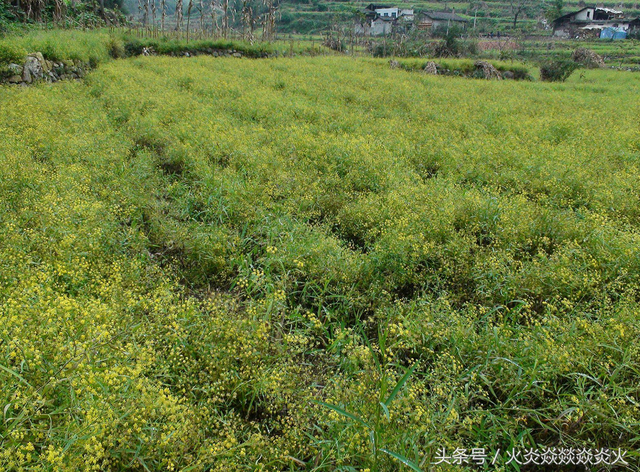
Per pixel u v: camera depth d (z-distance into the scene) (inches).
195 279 189.3
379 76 749.9
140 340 132.0
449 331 147.9
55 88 456.8
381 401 100.3
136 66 665.0
